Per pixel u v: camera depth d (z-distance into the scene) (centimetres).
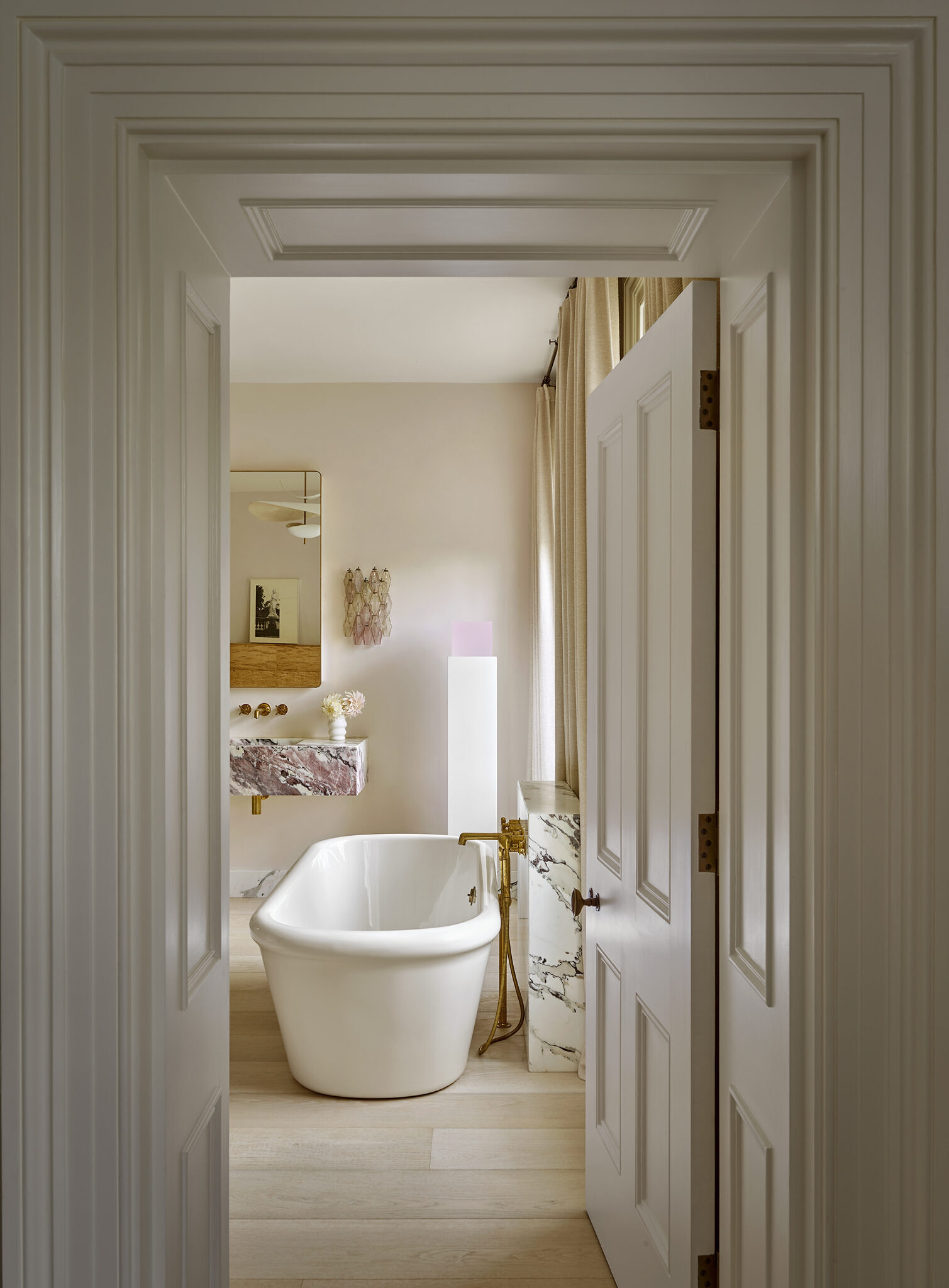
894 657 98
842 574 98
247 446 496
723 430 135
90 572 98
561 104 99
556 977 291
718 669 140
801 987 103
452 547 496
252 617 493
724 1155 134
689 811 140
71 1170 98
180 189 109
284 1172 231
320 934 264
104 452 99
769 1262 113
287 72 99
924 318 97
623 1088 181
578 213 116
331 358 449
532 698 465
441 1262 195
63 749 98
